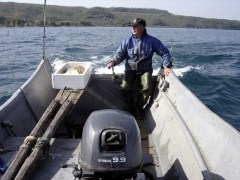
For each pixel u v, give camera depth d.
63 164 3.15
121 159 2.61
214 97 10.27
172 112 4.28
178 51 21.50
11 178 2.73
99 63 15.07
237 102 9.85
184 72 13.85
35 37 33.38
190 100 4.03
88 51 20.05
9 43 25.88
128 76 5.33
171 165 3.59
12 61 16.11
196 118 3.67
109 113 2.88
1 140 3.56
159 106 4.94
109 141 2.62
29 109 4.45
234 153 2.76
